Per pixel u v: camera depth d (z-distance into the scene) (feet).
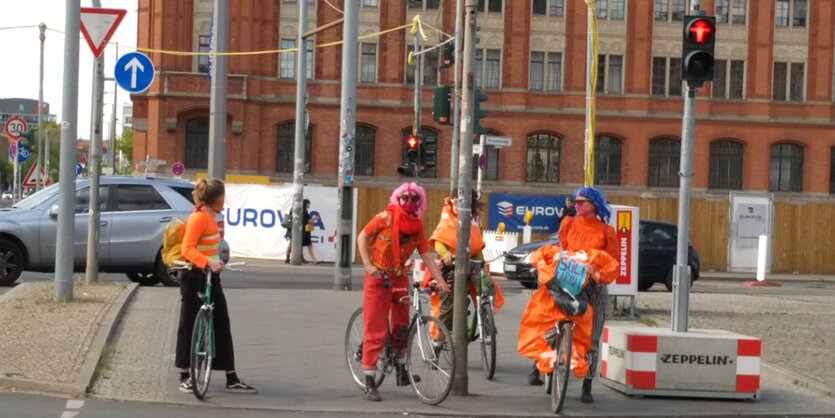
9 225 61.05
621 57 181.16
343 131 66.69
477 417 30.63
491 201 123.34
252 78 173.27
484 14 179.52
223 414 30.01
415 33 125.59
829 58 182.91
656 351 34.24
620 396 34.53
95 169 58.54
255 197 108.27
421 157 96.27
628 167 180.86
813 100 183.32
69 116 49.32
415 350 32.58
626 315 57.26
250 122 173.47
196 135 172.65
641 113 180.55
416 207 32.24
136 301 52.65
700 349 34.30
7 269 61.31
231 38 172.35
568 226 33.06
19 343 37.63
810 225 130.11
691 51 37.27
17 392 31.37
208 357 31.96
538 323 32.81
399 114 178.50
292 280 78.48
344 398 32.76
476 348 43.47
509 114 179.42
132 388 32.89
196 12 172.35
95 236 58.75
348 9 66.90
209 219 32.07
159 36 171.12
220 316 32.53
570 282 32.04
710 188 182.80
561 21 180.34
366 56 179.11
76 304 48.47
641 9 180.24
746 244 127.24
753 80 182.39
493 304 38.29
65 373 33.27
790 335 50.01
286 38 176.45
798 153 184.75
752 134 182.60
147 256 62.90
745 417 31.96
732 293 83.51
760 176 182.80
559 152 181.37
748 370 34.42
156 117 170.40
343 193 66.23
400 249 32.27
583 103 179.73
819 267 130.31
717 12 182.50
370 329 32.32
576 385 36.58
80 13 50.37
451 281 37.40
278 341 42.98
